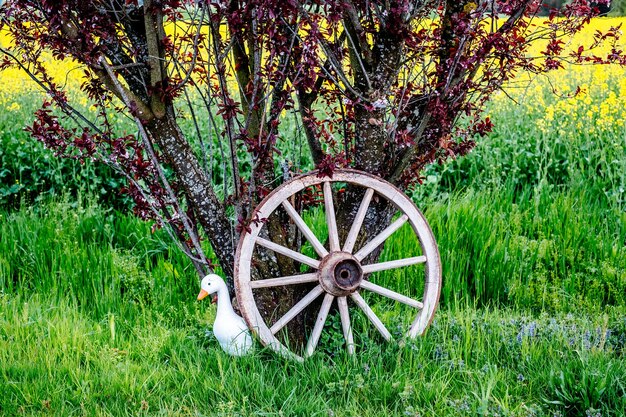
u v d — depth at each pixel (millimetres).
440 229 6957
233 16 4332
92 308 6129
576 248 6945
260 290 5059
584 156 8945
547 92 11336
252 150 4711
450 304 6301
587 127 9289
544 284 6473
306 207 5395
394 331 5285
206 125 9414
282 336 5074
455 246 6762
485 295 6539
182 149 4867
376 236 5039
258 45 4637
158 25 4602
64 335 5270
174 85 4746
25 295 6164
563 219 7391
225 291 4996
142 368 4855
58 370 4785
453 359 4848
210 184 5062
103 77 4629
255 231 4758
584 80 11945
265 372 4727
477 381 4691
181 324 5836
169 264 6605
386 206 5195
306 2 4477
